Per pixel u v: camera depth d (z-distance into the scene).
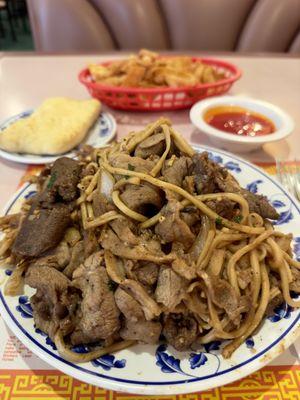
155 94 0.40
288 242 0.24
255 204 0.24
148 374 0.18
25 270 0.22
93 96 0.43
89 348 0.19
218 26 0.64
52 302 0.20
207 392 0.19
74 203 0.24
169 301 0.19
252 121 0.37
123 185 0.22
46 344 0.19
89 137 0.37
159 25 0.64
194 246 0.21
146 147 0.24
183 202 0.22
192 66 0.45
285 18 0.62
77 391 0.19
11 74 0.49
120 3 0.61
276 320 0.20
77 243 0.22
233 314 0.19
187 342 0.19
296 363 0.20
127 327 0.19
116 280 0.20
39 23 0.62
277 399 0.19
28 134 0.34
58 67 0.51
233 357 0.18
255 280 0.21
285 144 0.37
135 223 0.22
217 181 0.23
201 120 0.35
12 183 0.31
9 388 0.19
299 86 0.48
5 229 0.25
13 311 0.20
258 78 0.49
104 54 0.55
